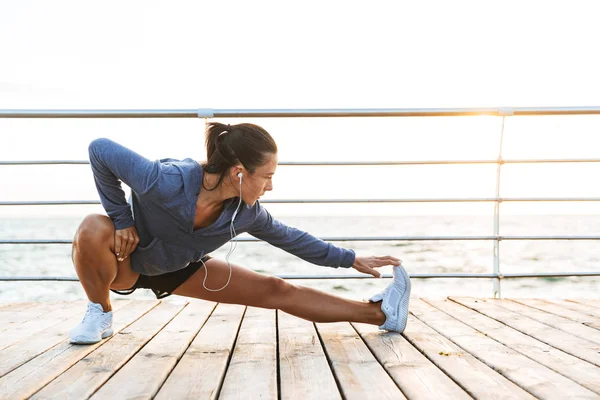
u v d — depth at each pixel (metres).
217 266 2.09
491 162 3.04
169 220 1.81
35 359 1.84
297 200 3.00
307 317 2.20
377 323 2.25
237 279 2.10
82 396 1.48
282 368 1.75
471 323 2.45
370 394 1.49
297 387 1.55
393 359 1.85
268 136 1.74
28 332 2.28
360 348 2.01
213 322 2.49
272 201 3.00
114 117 2.82
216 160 1.76
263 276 2.14
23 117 2.79
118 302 3.01
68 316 2.63
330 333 2.27
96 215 1.93
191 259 1.95
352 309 2.22
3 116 2.78
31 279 2.86
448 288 10.79
